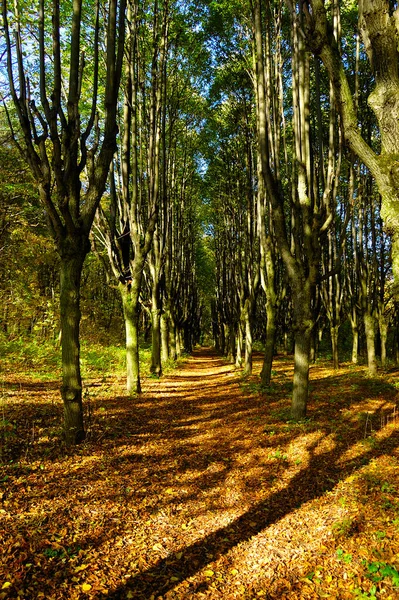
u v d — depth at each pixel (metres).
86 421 8.27
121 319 31.73
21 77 6.14
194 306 38.78
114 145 6.82
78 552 3.87
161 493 5.36
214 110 19.59
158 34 13.50
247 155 17.12
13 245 18.50
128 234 12.31
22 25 8.75
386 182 4.14
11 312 18.30
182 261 29.17
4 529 3.96
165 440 7.66
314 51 5.06
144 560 3.92
